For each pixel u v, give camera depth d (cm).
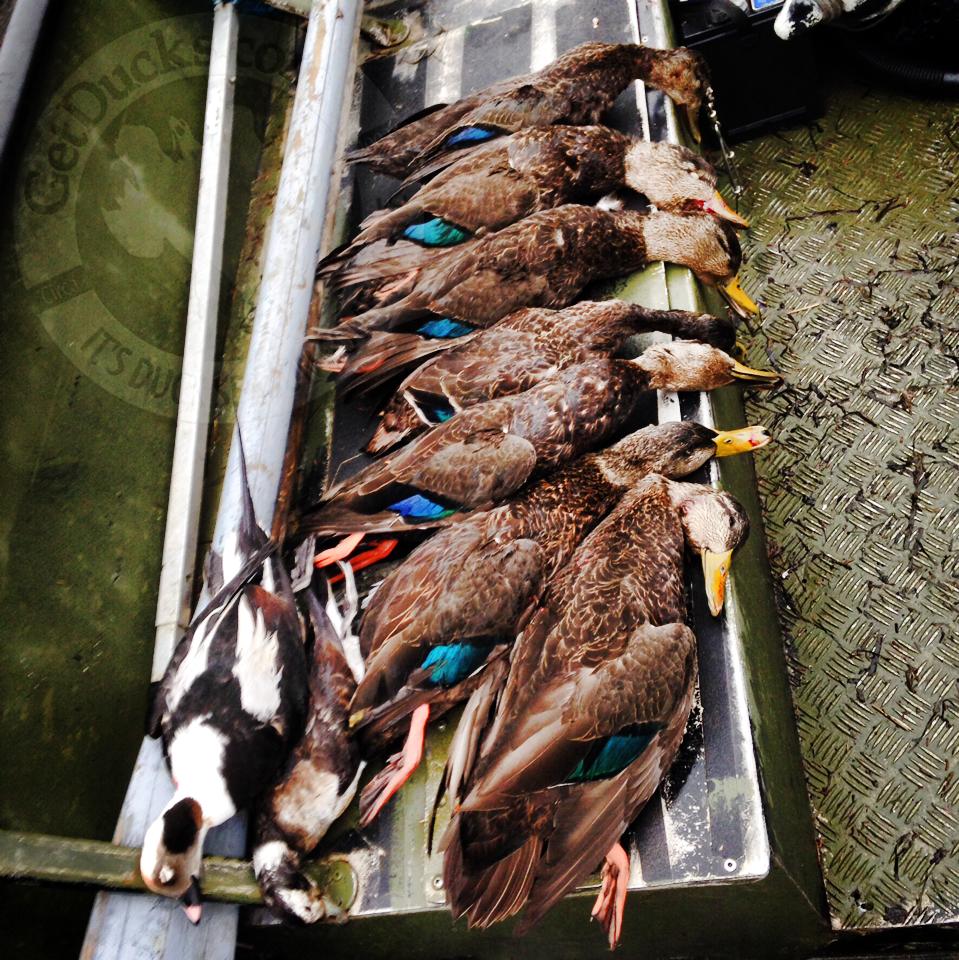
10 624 116
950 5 163
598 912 97
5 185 130
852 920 122
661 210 140
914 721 132
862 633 139
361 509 120
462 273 132
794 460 152
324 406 137
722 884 97
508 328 129
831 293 163
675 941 116
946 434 149
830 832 128
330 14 154
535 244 133
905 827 126
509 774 96
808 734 134
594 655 101
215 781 102
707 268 137
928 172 168
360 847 107
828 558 144
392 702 106
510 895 94
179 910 99
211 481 139
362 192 157
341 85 152
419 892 103
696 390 124
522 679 102
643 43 159
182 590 129
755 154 178
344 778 106
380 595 113
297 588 118
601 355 126
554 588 108
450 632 107
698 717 103
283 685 107
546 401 120
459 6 173
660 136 149
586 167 141
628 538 110
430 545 113
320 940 114
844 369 157
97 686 122
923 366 154
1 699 112
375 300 138
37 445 126
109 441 135
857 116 176
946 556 141
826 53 180
